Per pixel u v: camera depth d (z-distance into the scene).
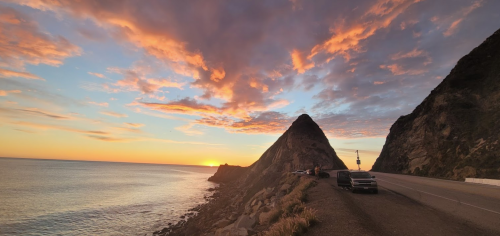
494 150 28.00
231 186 86.25
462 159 31.94
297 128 85.88
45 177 100.38
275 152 90.81
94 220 36.34
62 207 43.88
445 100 42.72
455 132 37.38
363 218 9.27
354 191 17.59
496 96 35.44
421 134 48.66
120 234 30.31
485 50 42.56
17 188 63.91
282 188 29.67
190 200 57.25
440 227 8.27
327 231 7.77
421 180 28.61
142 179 114.19
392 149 58.56
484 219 9.30
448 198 14.47
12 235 28.77
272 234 8.51
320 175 35.28
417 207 11.84
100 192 63.41
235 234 12.73
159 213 42.19
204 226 28.39
